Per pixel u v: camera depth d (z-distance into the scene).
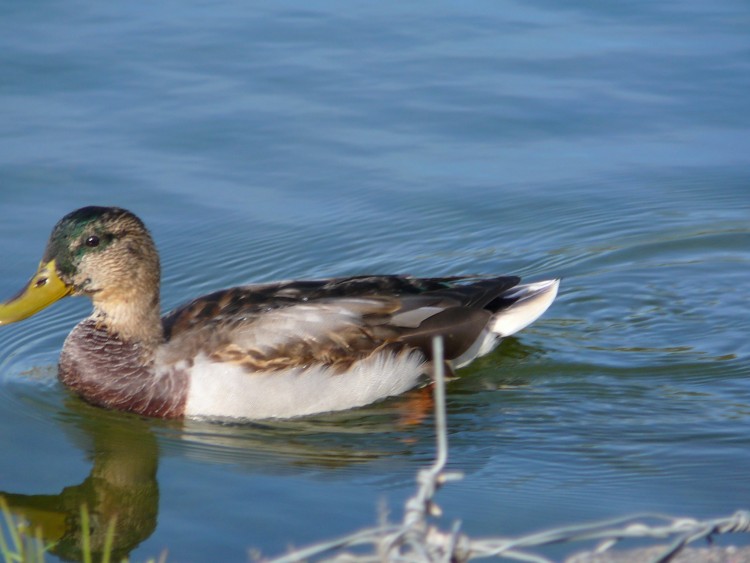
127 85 17.41
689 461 10.37
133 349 11.55
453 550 5.56
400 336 11.78
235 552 8.91
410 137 16.58
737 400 11.62
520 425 11.20
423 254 14.53
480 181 15.84
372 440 10.98
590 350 12.70
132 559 8.93
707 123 16.98
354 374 11.52
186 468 10.39
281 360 11.26
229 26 19.14
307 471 10.31
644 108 17.27
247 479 10.15
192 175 15.63
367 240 14.74
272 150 16.17
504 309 12.55
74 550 9.12
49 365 12.60
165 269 14.24
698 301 13.70
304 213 15.18
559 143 16.59
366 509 9.52
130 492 10.02
